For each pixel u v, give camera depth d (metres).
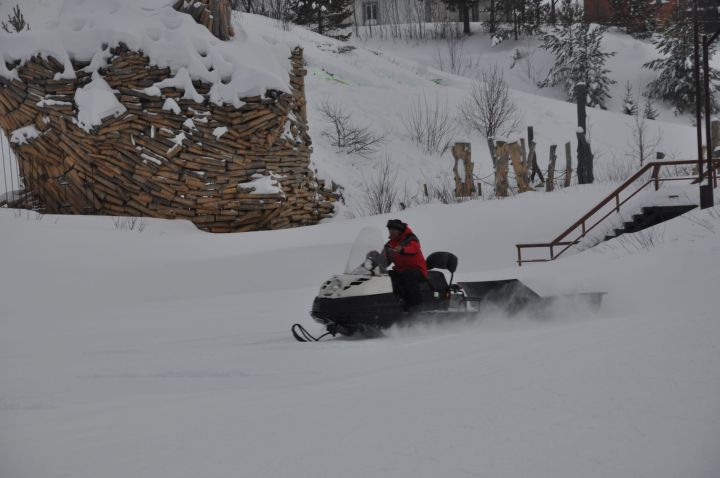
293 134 47.12
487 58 99.94
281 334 17.09
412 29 110.06
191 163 42.44
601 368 7.72
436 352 11.48
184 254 35.31
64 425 7.81
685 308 11.32
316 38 82.56
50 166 43.31
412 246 15.86
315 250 35.81
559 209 41.34
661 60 91.06
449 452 5.79
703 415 5.98
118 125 41.84
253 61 45.75
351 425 6.74
